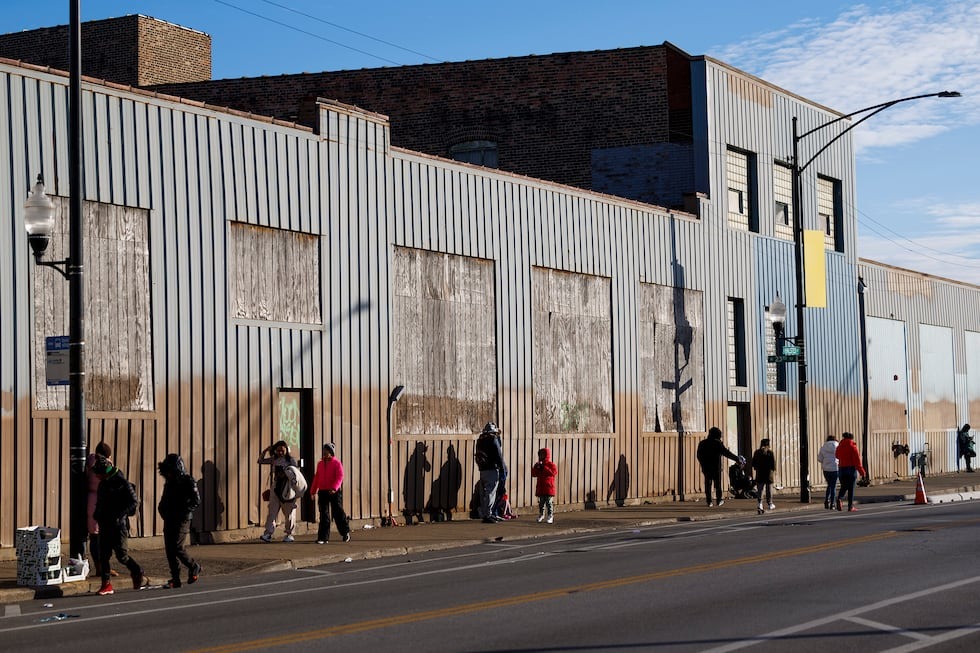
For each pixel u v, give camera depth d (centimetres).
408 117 4291
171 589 1691
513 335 3041
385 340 2681
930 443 5469
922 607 1338
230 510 2309
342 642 1159
